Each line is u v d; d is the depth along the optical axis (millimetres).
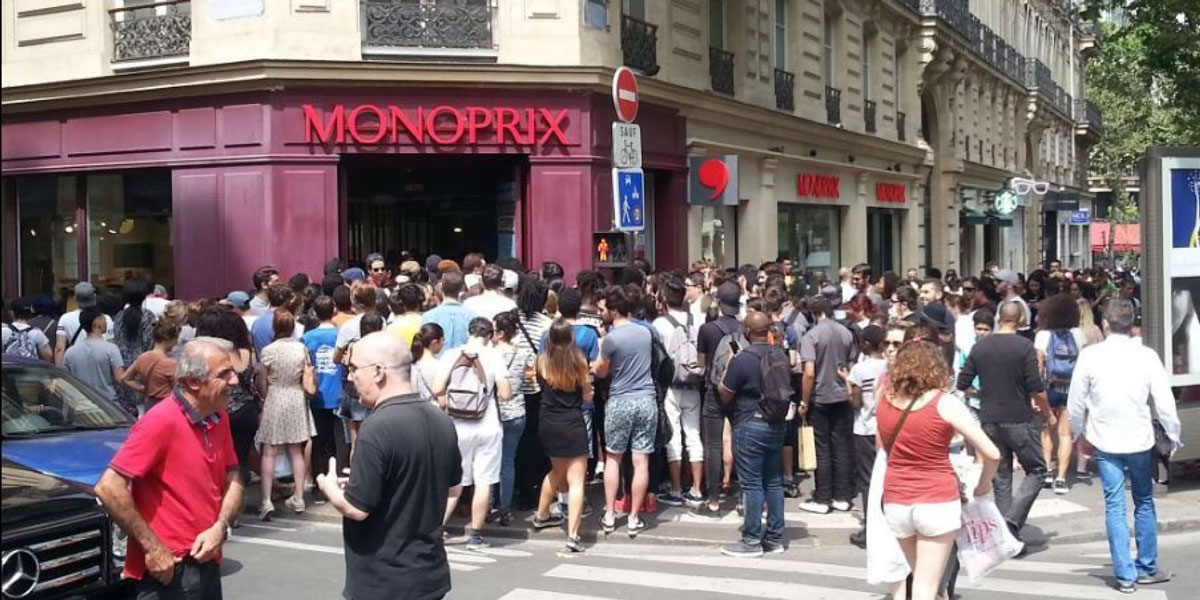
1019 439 8742
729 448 10797
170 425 5074
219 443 5309
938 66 35062
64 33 17562
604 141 17203
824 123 25484
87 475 7039
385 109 16172
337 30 15922
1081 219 54812
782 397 8906
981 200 42438
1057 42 59438
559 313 10344
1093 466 12664
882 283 14820
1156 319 11016
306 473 11062
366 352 4902
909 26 32375
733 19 21703
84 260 18188
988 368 8820
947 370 6207
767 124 22609
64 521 6031
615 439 9594
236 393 9859
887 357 8875
